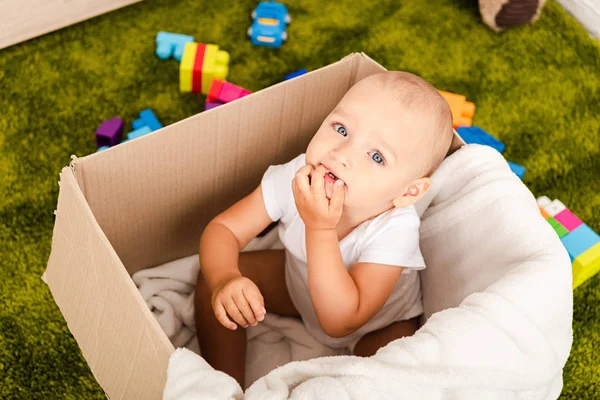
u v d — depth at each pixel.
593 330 1.28
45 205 1.31
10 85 1.48
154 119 1.44
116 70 1.54
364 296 0.95
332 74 1.08
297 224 1.03
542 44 1.74
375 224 0.98
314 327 1.12
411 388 0.71
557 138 1.56
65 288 0.97
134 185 0.99
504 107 1.60
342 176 0.91
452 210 1.01
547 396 0.87
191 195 1.10
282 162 1.18
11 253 1.24
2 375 1.11
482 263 0.96
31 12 1.49
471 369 0.74
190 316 1.14
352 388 0.70
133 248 1.13
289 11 1.71
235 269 1.02
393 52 1.67
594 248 1.29
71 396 1.10
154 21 1.64
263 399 0.69
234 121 1.02
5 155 1.37
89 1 1.56
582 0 1.76
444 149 0.96
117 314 0.83
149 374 0.80
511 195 0.95
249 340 1.14
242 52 1.62
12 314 1.17
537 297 0.80
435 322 0.77
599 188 1.49
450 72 1.65
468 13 1.77
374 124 0.91
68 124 1.44
